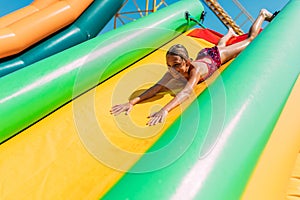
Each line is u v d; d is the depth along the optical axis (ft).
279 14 11.23
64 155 7.44
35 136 8.50
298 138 7.13
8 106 8.32
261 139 5.88
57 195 6.16
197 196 4.12
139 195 3.98
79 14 15.88
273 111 6.53
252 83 6.61
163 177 4.27
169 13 18.08
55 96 9.64
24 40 13.25
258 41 8.77
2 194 6.31
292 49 8.53
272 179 5.71
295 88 8.87
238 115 5.70
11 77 9.21
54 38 14.83
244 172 5.18
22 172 6.98
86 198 5.92
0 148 8.09
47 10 14.32
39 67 9.86
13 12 14.71
